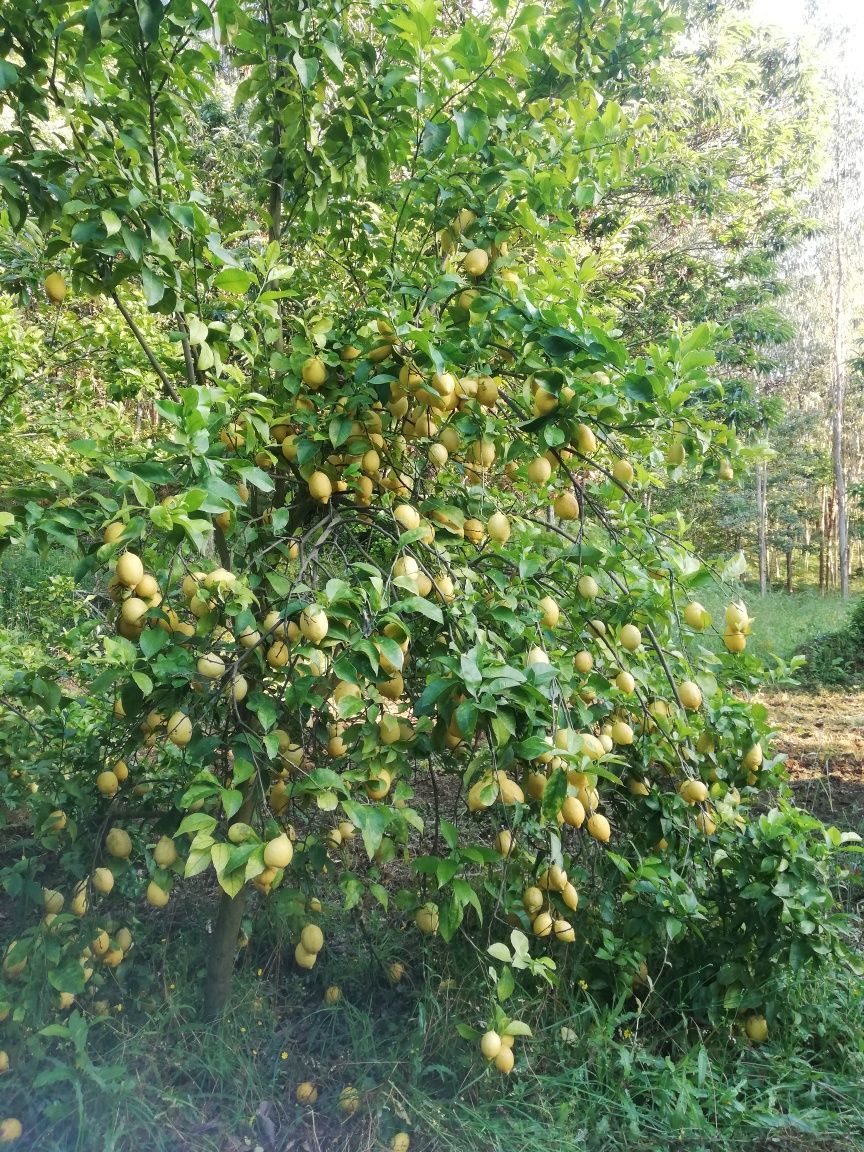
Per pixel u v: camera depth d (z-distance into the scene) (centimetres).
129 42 227
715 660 305
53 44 234
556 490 313
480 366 252
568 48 296
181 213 221
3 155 234
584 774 217
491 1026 223
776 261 1491
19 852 364
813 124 1411
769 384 2631
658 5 307
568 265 264
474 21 268
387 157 293
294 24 261
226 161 436
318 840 263
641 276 1066
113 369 467
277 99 280
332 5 266
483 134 255
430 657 256
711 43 1227
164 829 249
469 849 226
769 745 327
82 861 271
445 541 258
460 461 294
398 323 224
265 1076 251
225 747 253
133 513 213
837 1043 272
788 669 310
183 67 252
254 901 338
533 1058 254
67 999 238
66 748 306
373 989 298
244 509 270
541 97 295
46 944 235
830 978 294
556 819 236
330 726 258
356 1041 263
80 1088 216
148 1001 267
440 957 300
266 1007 279
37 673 278
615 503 292
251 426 232
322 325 258
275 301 262
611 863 305
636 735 300
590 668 261
